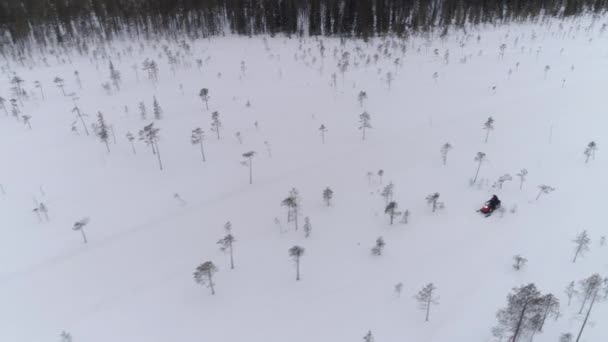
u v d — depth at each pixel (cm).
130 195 5375
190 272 4188
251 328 3597
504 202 5019
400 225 4712
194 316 3728
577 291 3619
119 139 6588
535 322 3184
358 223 4788
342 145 6481
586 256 4147
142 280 4122
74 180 5653
